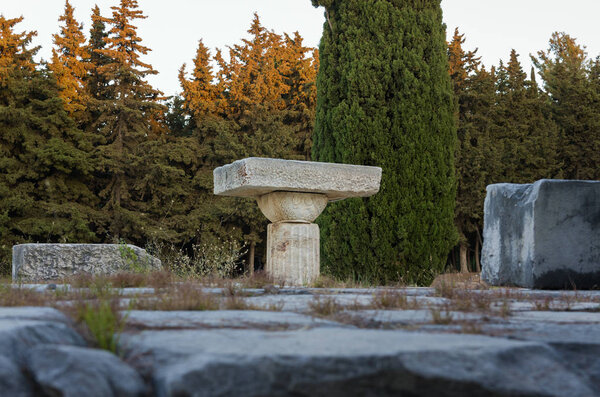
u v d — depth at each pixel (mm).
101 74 24875
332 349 1930
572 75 28516
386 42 11695
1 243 18969
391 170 11156
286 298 4457
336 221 11414
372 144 11250
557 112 27781
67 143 22047
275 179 6895
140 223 21234
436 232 11227
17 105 21969
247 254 24453
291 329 2570
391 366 1830
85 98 24297
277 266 7270
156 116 28094
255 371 1778
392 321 2924
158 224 21906
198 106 25906
